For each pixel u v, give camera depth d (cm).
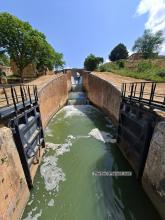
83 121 1961
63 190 846
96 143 1380
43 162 1094
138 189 844
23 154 748
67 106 2898
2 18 2284
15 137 718
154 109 801
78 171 1005
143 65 3638
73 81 5019
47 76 3206
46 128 1720
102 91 2333
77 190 848
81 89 4369
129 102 1120
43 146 1248
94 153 1222
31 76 3469
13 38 2473
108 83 2033
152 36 5828
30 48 2625
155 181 704
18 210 653
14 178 640
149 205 738
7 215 546
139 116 942
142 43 5975
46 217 695
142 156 834
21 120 866
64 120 2006
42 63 3303
